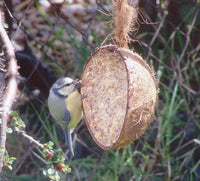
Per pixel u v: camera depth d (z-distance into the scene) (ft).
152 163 26.89
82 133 30.66
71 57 32.09
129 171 27.20
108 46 17.79
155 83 17.99
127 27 17.87
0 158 13.21
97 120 19.27
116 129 18.40
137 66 17.15
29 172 28.19
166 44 30.81
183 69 30.12
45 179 28.09
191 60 32.37
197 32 32.42
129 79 16.55
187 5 31.91
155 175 28.53
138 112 16.76
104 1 30.89
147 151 28.45
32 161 28.53
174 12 32.14
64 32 36.83
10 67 14.82
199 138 30.09
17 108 31.32
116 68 19.21
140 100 16.79
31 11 41.75
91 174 26.27
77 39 34.83
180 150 30.45
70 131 21.77
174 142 30.68
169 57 32.19
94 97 19.61
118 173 26.86
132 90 16.56
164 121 29.30
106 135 18.72
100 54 18.63
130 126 16.81
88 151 29.89
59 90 21.01
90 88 19.71
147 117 17.24
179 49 32.81
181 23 32.27
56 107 20.94
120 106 18.81
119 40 17.99
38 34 37.83
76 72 29.71
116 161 27.17
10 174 27.22
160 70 29.07
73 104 20.71
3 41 15.62
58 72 31.37
